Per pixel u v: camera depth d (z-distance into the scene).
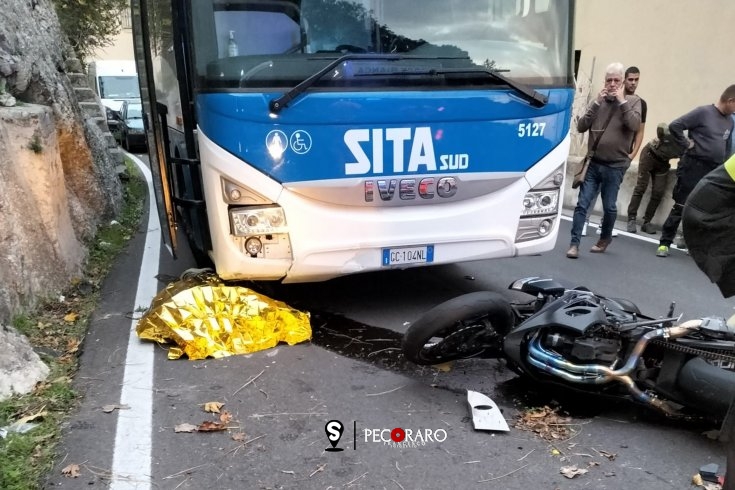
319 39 4.29
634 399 3.40
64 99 7.07
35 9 7.41
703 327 3.26
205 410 3.62
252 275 4.45
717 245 2.46
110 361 4.24
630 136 6.93
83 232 6.76
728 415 2.21
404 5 4.42
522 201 4.89
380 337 4.76
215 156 4.22
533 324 3.59
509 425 3.53
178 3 4.32
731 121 6.73
